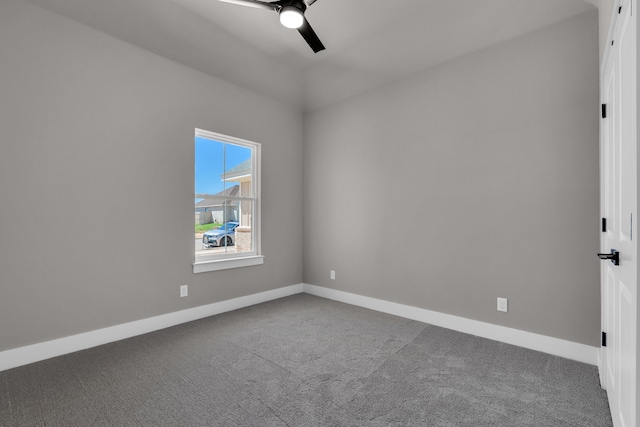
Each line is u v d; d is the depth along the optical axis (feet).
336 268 12.14
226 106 10.59
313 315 10.26
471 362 6.98
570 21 7.20
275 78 11.21
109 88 7.98
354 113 11.60
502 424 4.92
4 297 6.54
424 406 5.38
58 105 7.20
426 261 9.64
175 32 8.49
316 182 12.89
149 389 5.84
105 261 7.93
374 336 8.48
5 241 6.55
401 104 10.28
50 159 7.09
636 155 3.25
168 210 9.14
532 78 7.73
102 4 7.32
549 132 7.48
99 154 7.82
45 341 7.04
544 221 7.55
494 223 8.30
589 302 6.97
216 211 10.66
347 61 10.27
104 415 5.07
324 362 6.97
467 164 8.80
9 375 6.29
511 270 8.03
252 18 8.34
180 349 7.60
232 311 10.66
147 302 8.70
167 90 9.11
